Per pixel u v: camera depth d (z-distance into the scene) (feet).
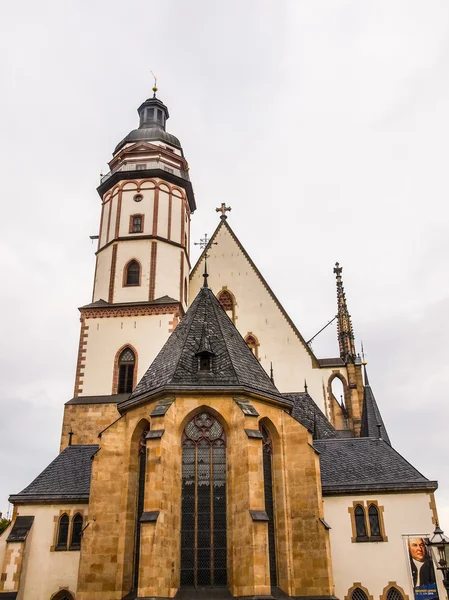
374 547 114.42
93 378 160.86
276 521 97.96
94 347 164.55
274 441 103.04
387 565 113.09
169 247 179.63
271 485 100.42
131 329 165.89
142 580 82.99
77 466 132.16
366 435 162.09
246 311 184.55
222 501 93.30
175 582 87.25
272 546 96.37
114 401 155.94
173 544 88.63
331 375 176.96
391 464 125.80
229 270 190.39
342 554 114.21
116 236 179.11
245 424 93.50
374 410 166.40
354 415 170.91
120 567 95.09
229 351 107.96
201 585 88.28
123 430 104.47
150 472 89.20
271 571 94.48
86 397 158.20
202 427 97.86
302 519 97.66
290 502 99.14
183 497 93.35
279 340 180.55
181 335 114.32
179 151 199.00
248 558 85.51
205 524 91.86
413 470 123.13
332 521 116.98
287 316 183.11
